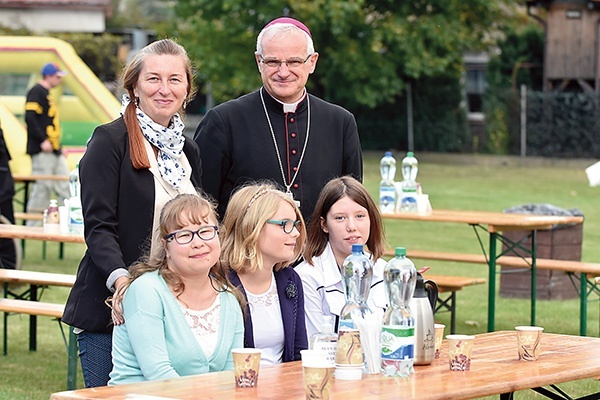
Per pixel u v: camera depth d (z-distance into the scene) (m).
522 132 42.09
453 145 42.94
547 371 5.45
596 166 12.41
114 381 5.80
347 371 5.26
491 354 5.95
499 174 35.03
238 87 40.16
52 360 10.52
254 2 39.66
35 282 10.34
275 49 7.57
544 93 41.91
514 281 14.55
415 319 5.56
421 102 43.00
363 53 40.31
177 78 6.45
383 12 41.03
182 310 5.80
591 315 13.30
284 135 7.75
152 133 6.43
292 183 7.74
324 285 6.62
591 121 41.34
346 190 6.64
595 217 23.86
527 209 14.12
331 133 7.90
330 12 38.59
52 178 17.75
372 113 43.41
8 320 12.57
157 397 4.67
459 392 4.95
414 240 19.80
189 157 6.77
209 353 5.82
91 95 25.16
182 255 5.73
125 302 5.79
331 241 6.70
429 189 28.95
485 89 43.00
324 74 41.62
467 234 20.91
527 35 45.69
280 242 6.16
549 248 14.10
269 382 5.11
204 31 40.62
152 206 6.41
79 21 41.91
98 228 6.28
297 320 6.34
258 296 6.25
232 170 7.79
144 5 74.50
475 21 43.25
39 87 18.62
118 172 6.36
